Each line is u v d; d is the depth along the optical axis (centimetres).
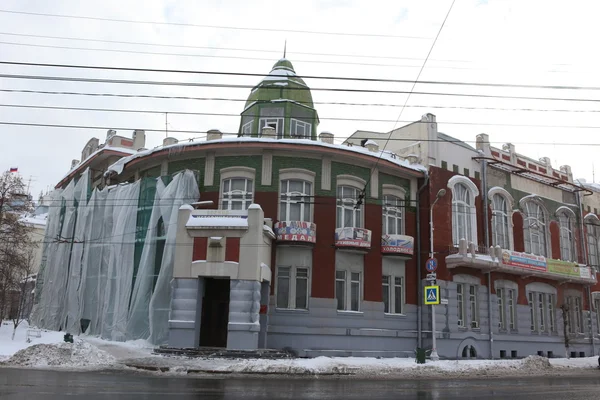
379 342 2859
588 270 3931
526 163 3884
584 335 3975
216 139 2945
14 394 1164
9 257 3550
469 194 3416
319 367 2098
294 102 3381
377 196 3045
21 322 4066
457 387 1652
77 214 3650
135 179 3281
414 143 3409
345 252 2883
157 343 2650
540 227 3872
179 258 2492
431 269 2769
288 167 2875
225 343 2684
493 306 3334
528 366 2642
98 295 3155
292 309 2722
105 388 1319
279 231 2747
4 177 3541
